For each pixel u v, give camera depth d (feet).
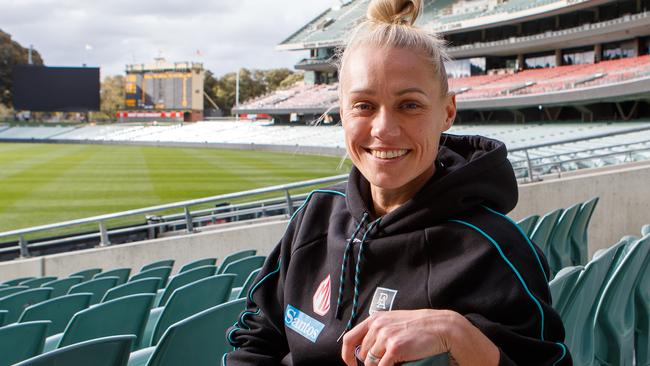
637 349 9.38
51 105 207.41
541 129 108.17
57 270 25.20
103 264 25.12
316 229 4.71
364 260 4.08
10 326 7.92
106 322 9.34
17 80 205.05
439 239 3.85
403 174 4.09
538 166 26.37
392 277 3.97
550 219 14.96
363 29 4.21
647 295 9.30
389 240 3.99
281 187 23.63
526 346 3.46
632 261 8.13
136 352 8.35
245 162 105.19
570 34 109.50
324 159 111.65
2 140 205.05
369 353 3.27
